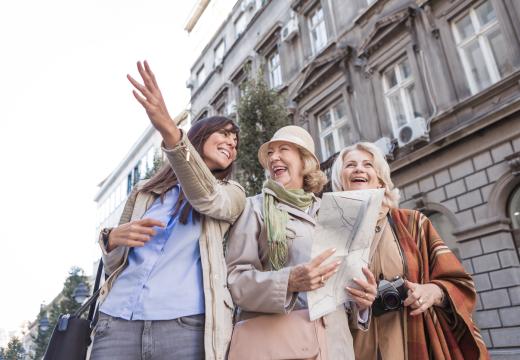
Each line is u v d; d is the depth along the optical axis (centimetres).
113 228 159
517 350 576
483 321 632
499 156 656
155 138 2142
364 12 998
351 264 146
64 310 2203
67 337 164
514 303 599
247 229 169
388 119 905
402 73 905
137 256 155
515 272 611
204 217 165
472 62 759
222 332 142
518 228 636
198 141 177
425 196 762
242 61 1533
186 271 153
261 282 145
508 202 656
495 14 729
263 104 872
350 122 998
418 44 849
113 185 2661
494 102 686
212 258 155
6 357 3322
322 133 1117
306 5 1239
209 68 1883
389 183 227
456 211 705
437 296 178
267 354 137
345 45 1027
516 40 680
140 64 132
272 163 199
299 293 156
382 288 178
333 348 150
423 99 820
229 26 1770
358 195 148
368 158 234
